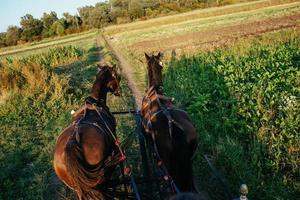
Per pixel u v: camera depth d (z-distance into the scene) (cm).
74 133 554
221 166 773
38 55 3509
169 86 1466
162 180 662
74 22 9619
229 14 5981
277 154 764
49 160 998
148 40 3806
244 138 883
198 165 798
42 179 882
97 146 551
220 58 1725
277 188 665
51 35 9212
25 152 1080
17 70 2075
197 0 8281
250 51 1838
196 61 1781
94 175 527
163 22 6544
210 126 973
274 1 6412
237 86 1184
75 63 3158
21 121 1373
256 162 744
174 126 552
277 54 1641
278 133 862
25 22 8994
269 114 946
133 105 1430
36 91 1759
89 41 5859
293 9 4609
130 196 603
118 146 613
